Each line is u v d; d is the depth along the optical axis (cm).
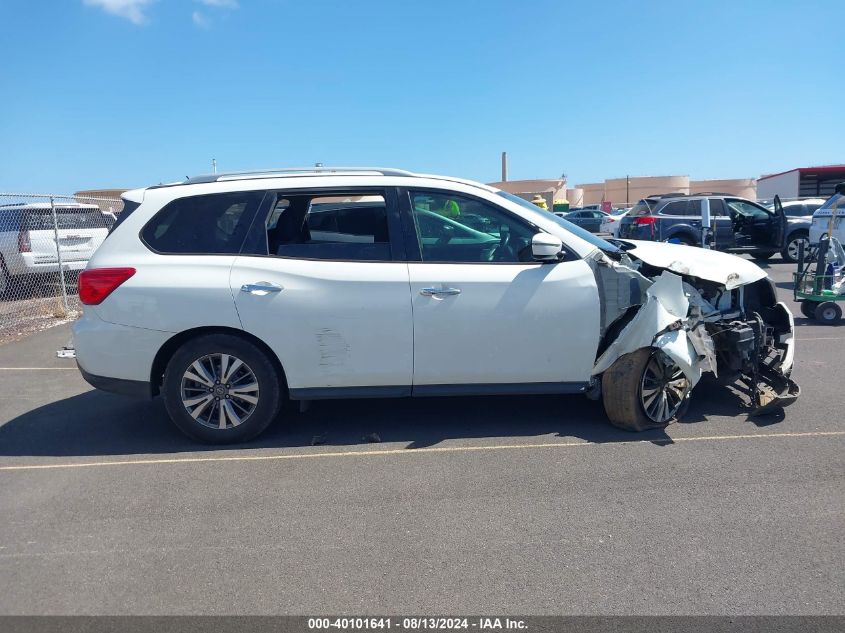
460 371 483
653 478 421
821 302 907
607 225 2686
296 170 523
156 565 337
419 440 496
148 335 474
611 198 6181
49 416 579
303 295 471
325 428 527
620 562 330
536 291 477
